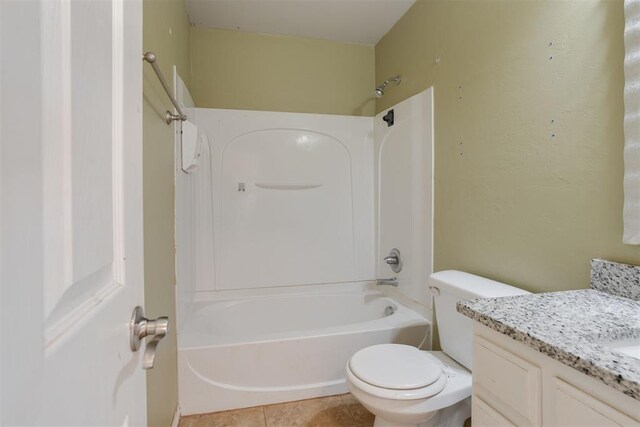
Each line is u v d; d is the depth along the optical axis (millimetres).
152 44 1184
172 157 1543
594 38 951
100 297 415
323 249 2438
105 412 421
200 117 2227
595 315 740
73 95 349
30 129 278
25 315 266
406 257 2066
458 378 1237
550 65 1097
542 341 605
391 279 2223
